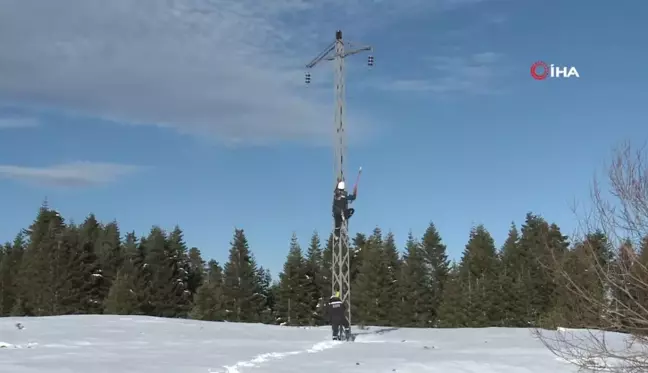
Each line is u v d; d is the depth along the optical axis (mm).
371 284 67438
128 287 61406
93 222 80125
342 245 23750
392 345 20859
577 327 15609
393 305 67688
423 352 18234
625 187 12203
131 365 13820
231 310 69188
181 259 75812
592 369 13328
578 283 13016
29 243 70875
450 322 64312
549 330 23172
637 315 11727
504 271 66500
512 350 18734
